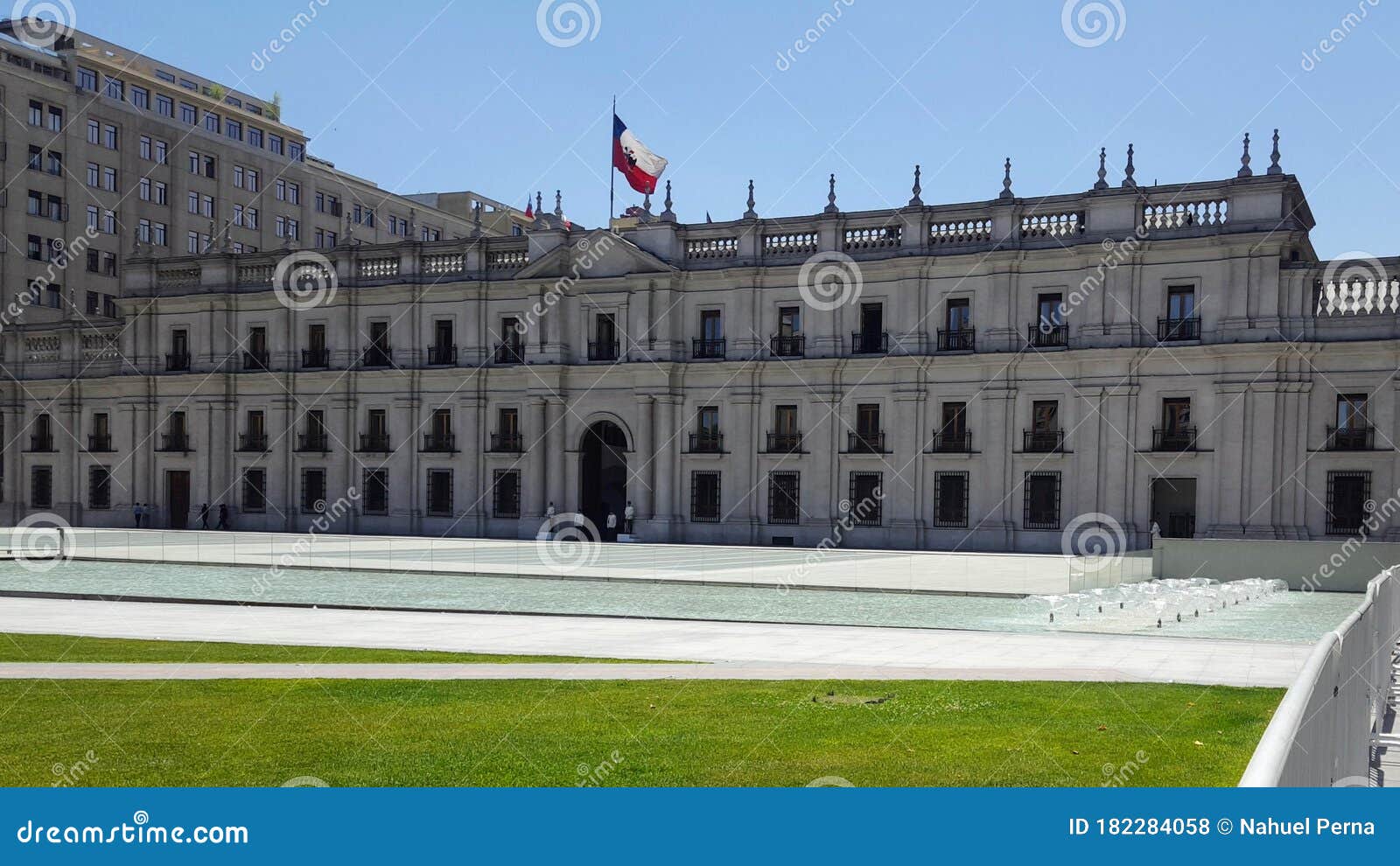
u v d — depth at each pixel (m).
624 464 66.19
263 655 17.59
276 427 67.19
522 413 62.41
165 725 12.01
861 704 13.31
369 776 9.93
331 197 103.62
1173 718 12.57
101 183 85.88
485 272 63.38
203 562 39.53
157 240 89.81
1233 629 22.55
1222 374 50.00
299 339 67.19
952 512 55.03
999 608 26.72
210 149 93.38
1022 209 53.41
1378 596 14.30
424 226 112.25
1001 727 12.05
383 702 13.45
